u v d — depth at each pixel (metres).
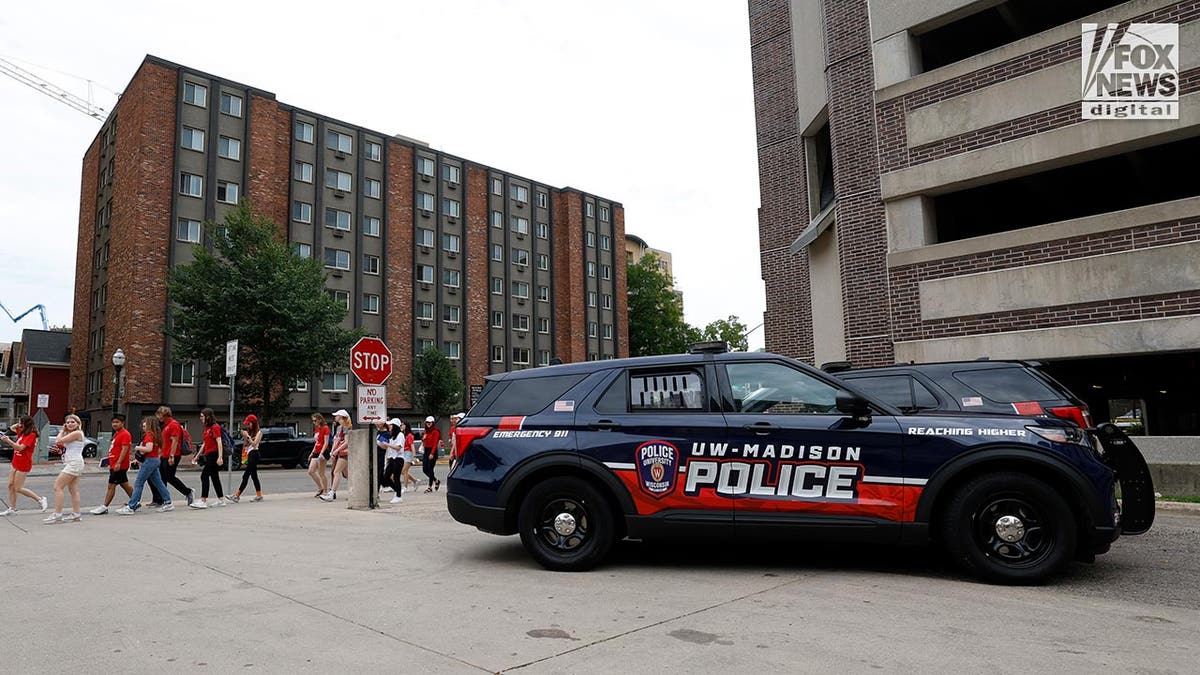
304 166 43.53
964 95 13.15
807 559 6.45
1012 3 13.45
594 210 61.66
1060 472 5.30
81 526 9.65
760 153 20.95
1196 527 8.22
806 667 3.65
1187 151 12.78
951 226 14.73
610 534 6.04
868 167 14.78
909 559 6.39
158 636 4.32
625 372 6.32
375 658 3.87
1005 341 12.32
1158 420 12.39
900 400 7.19
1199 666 3.64
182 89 38.19
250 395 32.16
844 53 15.39
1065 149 11.95
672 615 4.65
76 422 10.50
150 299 36.12
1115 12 11.66
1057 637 4.12
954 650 3.89
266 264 32.00
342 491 16.44
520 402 6.51
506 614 4.74
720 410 5.97
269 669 3.71
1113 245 11.43
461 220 51.84
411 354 47.28
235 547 7.60
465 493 6.38
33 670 3.72
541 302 57.00
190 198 37.97
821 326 17.47
